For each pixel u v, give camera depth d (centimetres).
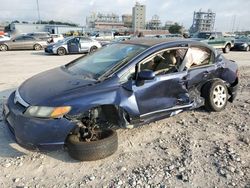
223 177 326
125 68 393
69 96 343
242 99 639
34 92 366
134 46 448
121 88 379
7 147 386
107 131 370
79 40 1830
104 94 360
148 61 416
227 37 2119
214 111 530
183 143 409
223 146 400
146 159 364
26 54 1792
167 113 438
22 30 6606
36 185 308
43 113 329
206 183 314
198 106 502
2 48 2092
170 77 432
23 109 341
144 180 318
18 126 336
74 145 340
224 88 528
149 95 405
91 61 456
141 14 11600
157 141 415
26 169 338
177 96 448
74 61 501
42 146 332
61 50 1759
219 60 530
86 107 343
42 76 438
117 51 452
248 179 322
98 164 351
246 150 390
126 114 387
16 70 1038
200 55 496
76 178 322
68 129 336
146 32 6200
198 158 366
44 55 1739
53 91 356
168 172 334
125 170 338
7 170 334
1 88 719
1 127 446
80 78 392
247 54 1939
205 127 468
